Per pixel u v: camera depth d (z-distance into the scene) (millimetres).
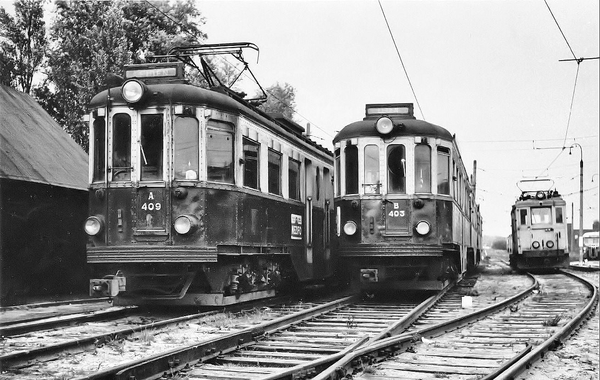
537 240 31641
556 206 31828
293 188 15078
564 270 33906
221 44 13211
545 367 7609
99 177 11664
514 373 6793
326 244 17641
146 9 29094
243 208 12031
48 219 15211
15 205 14250
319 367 6805
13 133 15477
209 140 11508
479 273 32719
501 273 33812
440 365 7469
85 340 8047
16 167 13945
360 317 12008
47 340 8875
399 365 7418
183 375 6676
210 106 11516
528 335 10016
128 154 11500
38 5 28141
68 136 18219
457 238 15812
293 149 15039
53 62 26469
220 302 11648
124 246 11172
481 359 7926
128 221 11367
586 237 58594
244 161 12203
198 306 12617
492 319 12164
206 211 11273
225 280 11789
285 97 36906
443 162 14750
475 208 28266
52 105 27578
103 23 26203
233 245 11703
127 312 12062
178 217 11086
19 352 7117
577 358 8258
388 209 14234
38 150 15609
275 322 9828
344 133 14750
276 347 8422
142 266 11609
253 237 12461
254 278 12914
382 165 14352
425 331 9414
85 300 15164
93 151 11727
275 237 13609
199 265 11523
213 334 9641
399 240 14141
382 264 14531
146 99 11430
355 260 14711
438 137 14539
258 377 6594
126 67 12273
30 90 27812
